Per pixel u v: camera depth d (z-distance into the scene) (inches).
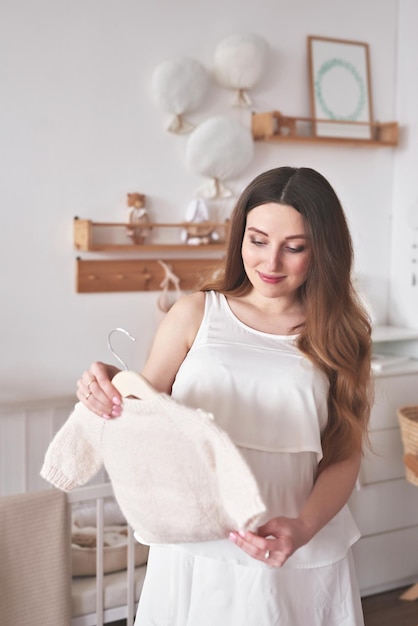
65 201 114.0
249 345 53.9
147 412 48.0
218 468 45.3
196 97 119.3
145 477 49.2
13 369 113.3
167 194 122.0
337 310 54.0
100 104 114.9
